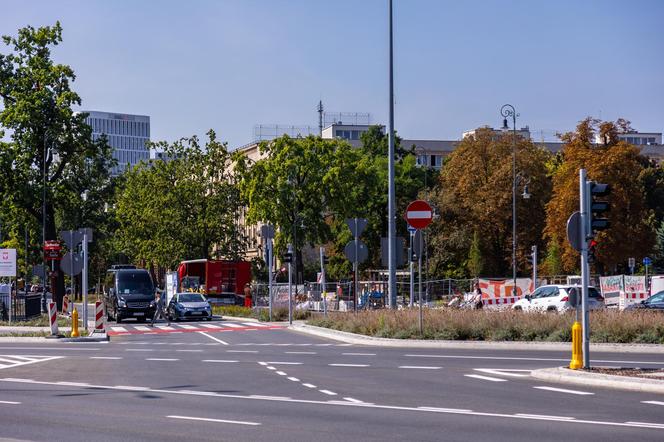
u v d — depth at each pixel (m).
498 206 77.00
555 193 69.44
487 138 81.19
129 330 39.59
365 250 33.62
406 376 18.47
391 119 34.09
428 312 30.67
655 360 21.48
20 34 57.41
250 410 13.66
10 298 44.16
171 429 11.86
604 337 26.25
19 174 57.19
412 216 27.81
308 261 90.62
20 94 56.16
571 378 17.23
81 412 13.64
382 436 11.12
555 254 67.75
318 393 15.77
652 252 68.38
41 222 59.81
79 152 59.03
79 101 57.97
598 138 69.56
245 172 74.69
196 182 79.56
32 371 20.61
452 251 78.12
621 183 66.00
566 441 10.62
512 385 16.73
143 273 48.81
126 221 84.69
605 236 64.81
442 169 88.12
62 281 59.00
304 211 73.00
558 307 40.38
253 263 83.06
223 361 22.70
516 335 27.81
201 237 78.75
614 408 13.55
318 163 73.75
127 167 89.81
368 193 76.81
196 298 49.72
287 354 24.77
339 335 31.31
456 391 15.85
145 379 18.53
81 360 23.56
